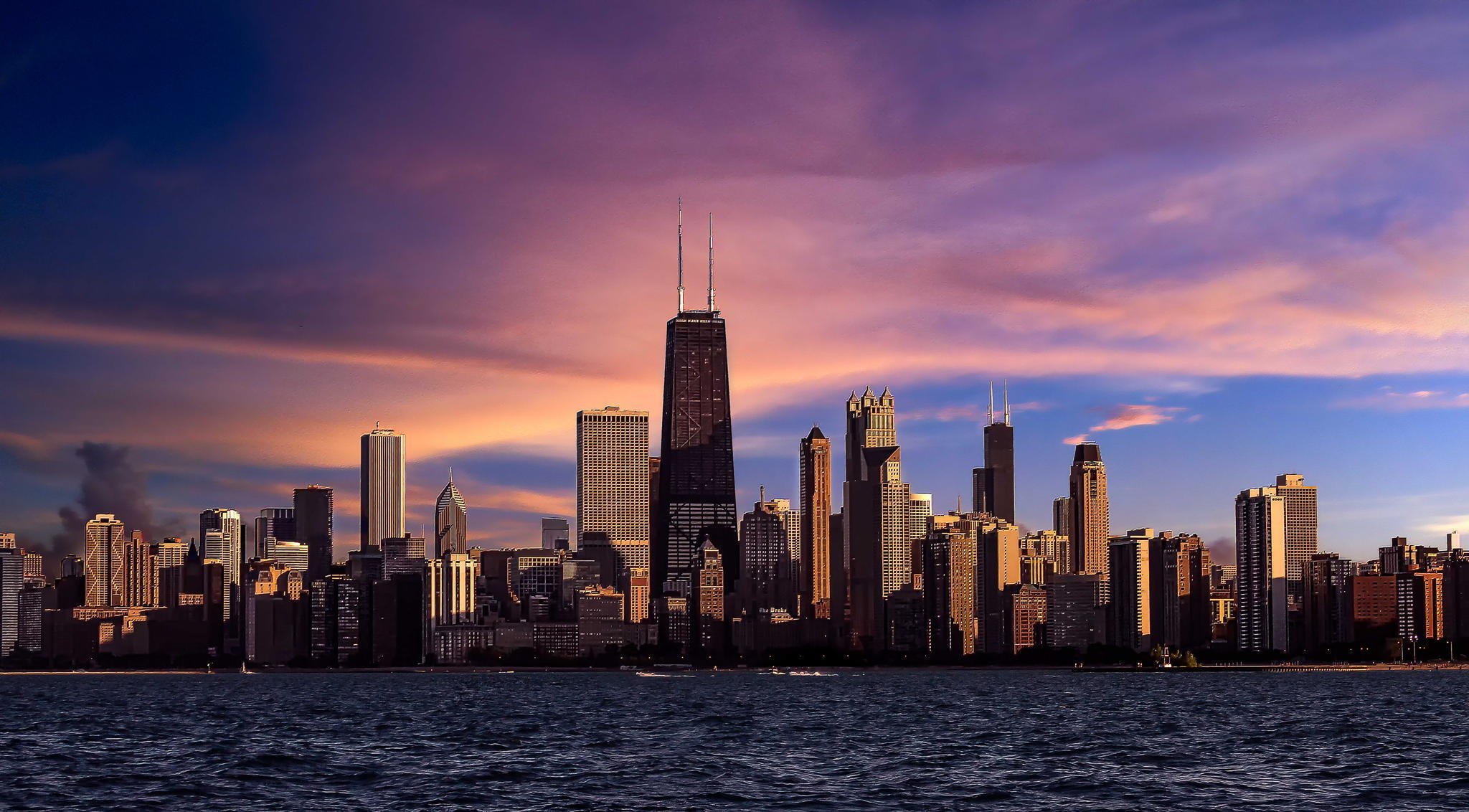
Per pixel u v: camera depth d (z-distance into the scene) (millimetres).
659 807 152250
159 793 167125
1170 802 156500
